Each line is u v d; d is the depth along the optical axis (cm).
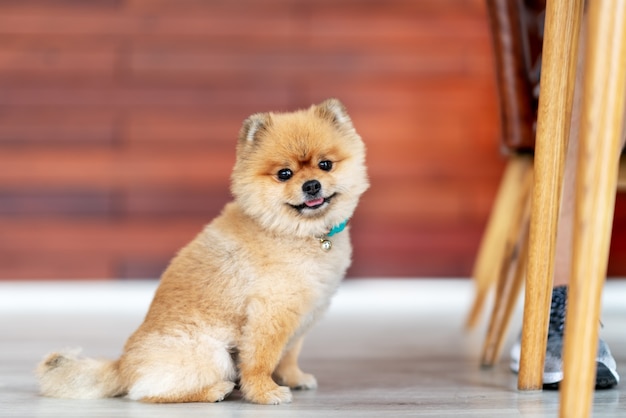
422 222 451
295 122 174
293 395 172
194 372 160
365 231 450
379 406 158
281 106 453
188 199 446
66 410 154
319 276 167
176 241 444
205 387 162
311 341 277
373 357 237
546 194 164
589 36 123
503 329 213
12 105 440
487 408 155
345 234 177
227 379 169
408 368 214
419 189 452
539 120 164
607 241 125
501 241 279
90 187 441
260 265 164
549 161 163
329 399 167
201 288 165
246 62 451
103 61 445
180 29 448
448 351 250
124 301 420
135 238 443
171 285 168
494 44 210
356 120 453
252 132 172
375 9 454
